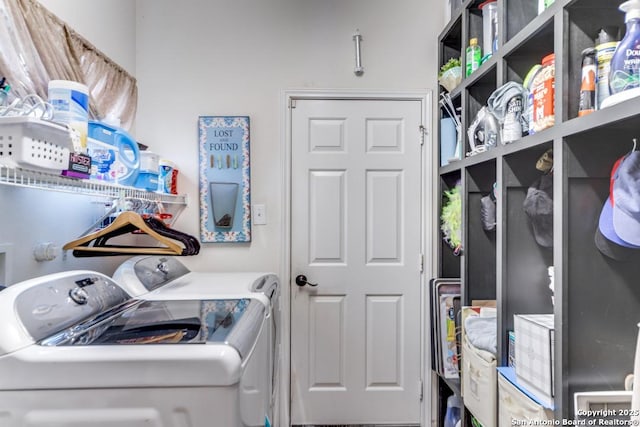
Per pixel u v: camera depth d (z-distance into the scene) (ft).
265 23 7.27
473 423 5.48
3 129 2.89
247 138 7.16
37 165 3.02
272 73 7.27
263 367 3.77
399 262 7.41
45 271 4.53
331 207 7.38
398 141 7.39
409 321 7.41
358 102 7.38
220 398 2.61
